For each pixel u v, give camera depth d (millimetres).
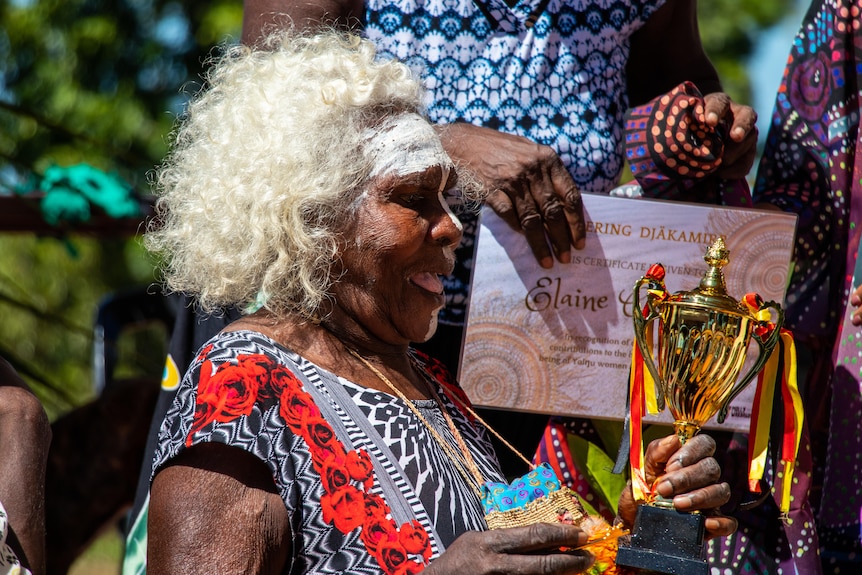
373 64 3631
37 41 17125
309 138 3434
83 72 16984
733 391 3582
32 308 9516
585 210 4238
